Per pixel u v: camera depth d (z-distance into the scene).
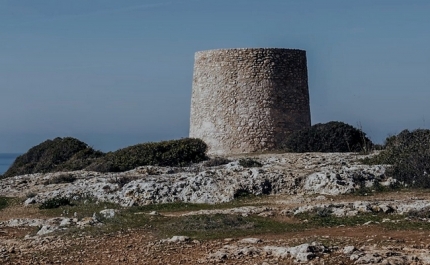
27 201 38.38
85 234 27.52
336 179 35.41
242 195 35.56
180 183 36.94
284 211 29.34
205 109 57.12
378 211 28.33
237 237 25.11
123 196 36.84
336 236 23.98
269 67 56.16
